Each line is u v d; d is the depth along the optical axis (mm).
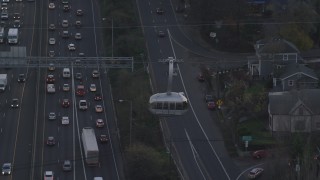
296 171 184000
